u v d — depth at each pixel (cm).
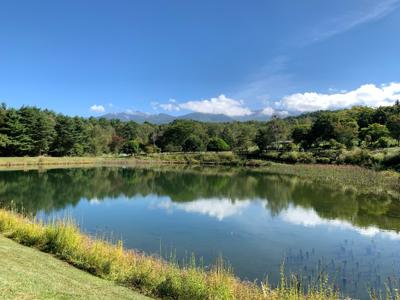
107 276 1163
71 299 841
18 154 8456
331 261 1677
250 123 17412
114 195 3706
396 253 1797
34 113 8638
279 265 1630
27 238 1487
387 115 9644
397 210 2855
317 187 4191
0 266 985
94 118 15412
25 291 812
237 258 1722
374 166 5197
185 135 12700
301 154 7475
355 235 2142
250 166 7875
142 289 1091
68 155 9631
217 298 1036
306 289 1334
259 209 2952
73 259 1280
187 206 3094
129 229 2277
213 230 2261
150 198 3525
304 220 2534
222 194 3756
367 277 1474
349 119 9275
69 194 3725
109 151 11581
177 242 1995
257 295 1118
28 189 3981
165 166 8131
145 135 13938
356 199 3347
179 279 1110
